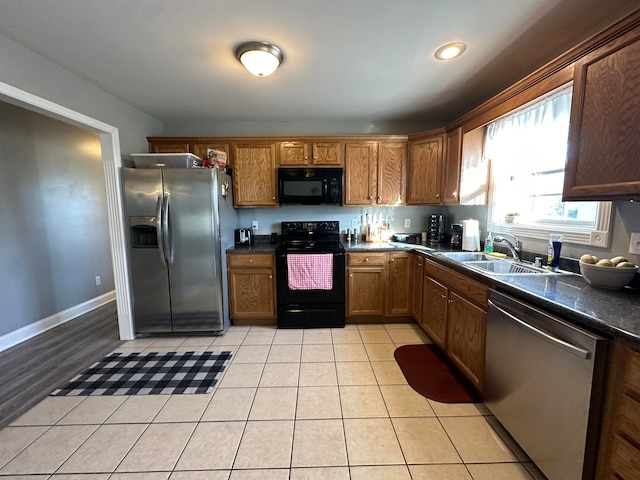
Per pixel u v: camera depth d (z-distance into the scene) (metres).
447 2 1.43
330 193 3.15
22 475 1.36
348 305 3.02
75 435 1.60
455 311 2.12
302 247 3.07
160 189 2.64
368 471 1.37
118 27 1.63
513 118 2.06
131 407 1.82
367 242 3.39
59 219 3.27
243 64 1.94
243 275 3.01
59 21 1.57
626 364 0.97
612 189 1.20
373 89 2.49
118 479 1.34
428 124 3.45
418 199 3.10
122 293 2.74
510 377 1.47
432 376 2.13
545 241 2.00
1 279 2.66
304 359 2.38
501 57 1.96
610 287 1.40
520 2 1.43
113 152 2.60
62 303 3.29
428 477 1.34
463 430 1.62
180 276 2.75
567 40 1.77
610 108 1.20
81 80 2.26
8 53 1.73
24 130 2.91
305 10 1.49
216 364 2.31
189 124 3.46
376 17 1.55
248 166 3.18
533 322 1.30
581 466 1.08
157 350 2.56
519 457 1.45
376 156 3.19
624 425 0.98
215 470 1.38
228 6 1.46
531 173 2.18
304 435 1.58
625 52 1.13
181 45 1.82
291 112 3.10
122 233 2.68
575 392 1.10
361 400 1.87
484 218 2.69
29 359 2.43
